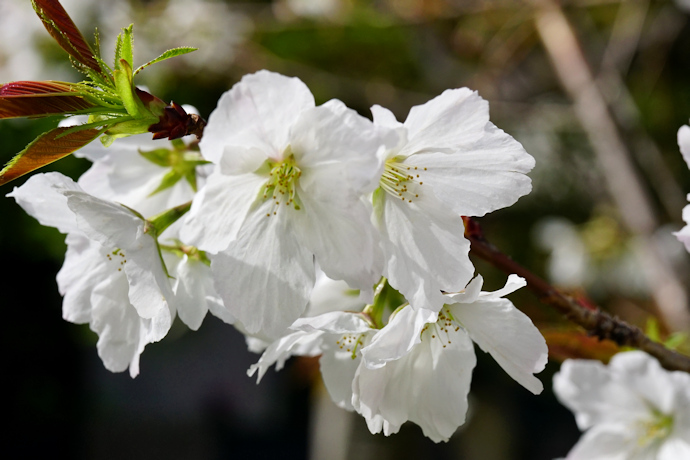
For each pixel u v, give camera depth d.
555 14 1.12
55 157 0.38
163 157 0.44
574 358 0.50
